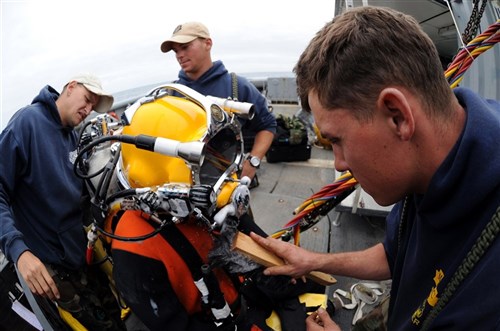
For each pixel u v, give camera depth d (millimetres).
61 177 1429
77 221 1479
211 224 811
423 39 432
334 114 474
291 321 1152
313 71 473
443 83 454
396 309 696
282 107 4547
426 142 462
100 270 1569
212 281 891
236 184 845
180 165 769
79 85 1532
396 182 507
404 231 721
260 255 904
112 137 786
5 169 1314
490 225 418
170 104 839
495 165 414
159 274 860
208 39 1742
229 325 941
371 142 467
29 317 1521
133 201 832
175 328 864
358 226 2068
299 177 2844
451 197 467
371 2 2240
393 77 419
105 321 1486
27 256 1246
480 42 845
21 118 1381
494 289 419
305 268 932
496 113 484
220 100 947
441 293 520
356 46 426
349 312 1516
